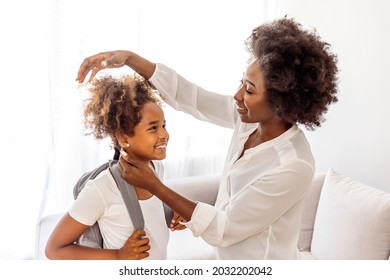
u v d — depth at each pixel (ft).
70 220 3.29
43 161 7.50
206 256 6.32
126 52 3.87
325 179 6.80
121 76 3.65
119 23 7.58
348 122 7.58
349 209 5.98
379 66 6.83
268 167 3.32
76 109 7.39
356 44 7.25
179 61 8.39
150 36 7.98
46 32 7.01
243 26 8.96
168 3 8.05
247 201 3.23
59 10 6.95
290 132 3.41
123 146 3.44
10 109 7.07
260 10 9.04
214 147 9.13
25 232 7.61
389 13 6.56
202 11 8.46
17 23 6.88
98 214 3.36
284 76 2.98
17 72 7.02
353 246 5.74
